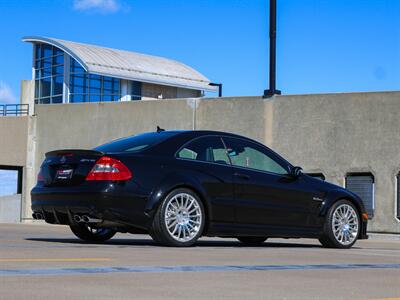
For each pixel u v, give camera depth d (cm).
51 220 972
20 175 2978
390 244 1298
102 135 2594
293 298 473
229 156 999
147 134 1002
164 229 912
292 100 2167
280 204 1018
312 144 2125
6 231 1432
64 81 4178
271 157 1036
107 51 4462
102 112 2600
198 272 599
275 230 1015
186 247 922
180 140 968
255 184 998
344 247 1070
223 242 1159
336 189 1075
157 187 916
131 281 528
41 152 2773
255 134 2238
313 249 971
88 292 468
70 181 927
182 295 469
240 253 820
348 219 1076
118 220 902
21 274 545
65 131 2702
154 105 2467
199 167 959
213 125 2327
